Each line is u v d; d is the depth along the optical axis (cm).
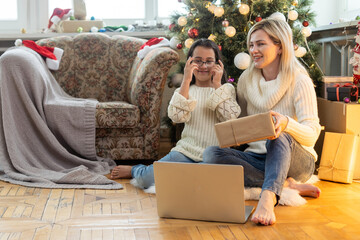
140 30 375
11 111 245
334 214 174
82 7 375
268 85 200
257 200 193
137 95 269
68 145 263
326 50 322
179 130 319
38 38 370
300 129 174
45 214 175
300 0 285
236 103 209
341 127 234
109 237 151
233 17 274
